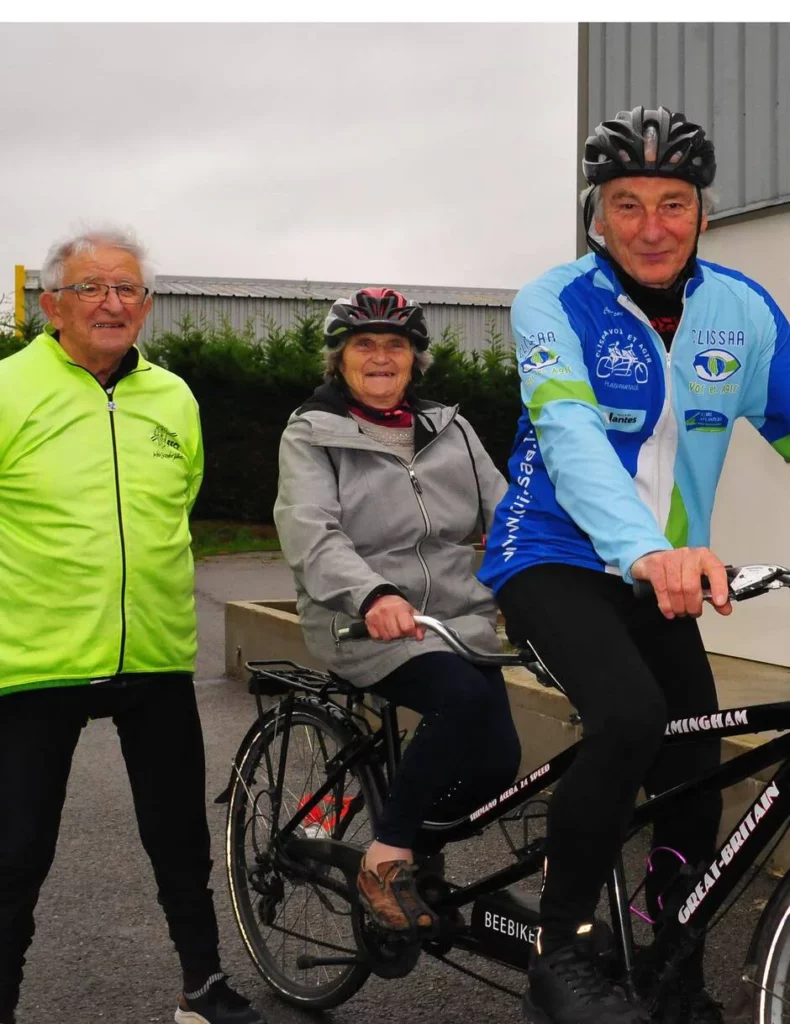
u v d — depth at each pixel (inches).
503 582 100.0
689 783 91.7
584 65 279.0
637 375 98.7
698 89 248.8
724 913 92.4
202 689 282.8
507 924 104.1
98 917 150.3
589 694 89.0
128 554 110.3
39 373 110.2
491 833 167.2
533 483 102.0
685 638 102.2
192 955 118.6
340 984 122.0
